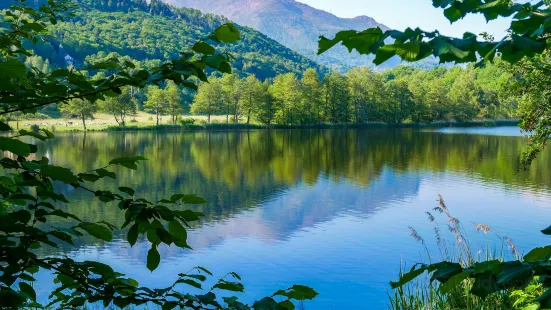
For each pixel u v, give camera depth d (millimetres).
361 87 100812
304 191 27969
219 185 30391
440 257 14320
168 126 86625
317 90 95500
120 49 163750
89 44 153000
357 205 23531
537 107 10867
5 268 1735
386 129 89188
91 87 1827
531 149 11156
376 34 1073
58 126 83188
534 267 1200
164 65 1760
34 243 1974
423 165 37938
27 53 2715
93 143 58312
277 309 1783
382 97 102188
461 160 40500
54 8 3240
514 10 1251
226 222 20484
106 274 1997
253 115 95375
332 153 47562
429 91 112125
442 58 1113
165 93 92000
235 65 195000
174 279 13344
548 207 21578
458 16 1279
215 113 99125
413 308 7441
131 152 48375
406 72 182000
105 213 21672
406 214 21094
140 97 118188
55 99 1925
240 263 14766
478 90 111875
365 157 43844
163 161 41875
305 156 45156
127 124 88062
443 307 7004
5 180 2137
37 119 90312
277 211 22609
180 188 29250
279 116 92938
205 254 15766
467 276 1259
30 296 1736
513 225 18250
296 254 15586
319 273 13617
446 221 19234
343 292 12109
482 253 13977
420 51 1033
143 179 32469
